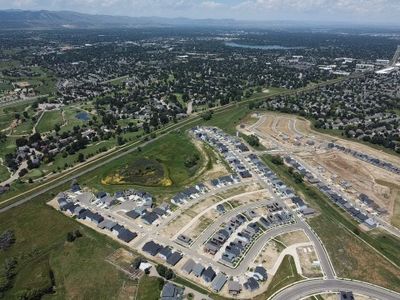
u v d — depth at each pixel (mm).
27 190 184250
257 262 130125
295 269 126312
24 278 124125
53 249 138375
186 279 121500
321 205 171375
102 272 124875
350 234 148500
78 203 169500
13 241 144750
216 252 135375
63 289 119062
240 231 148000
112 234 146250
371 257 134375
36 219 157750
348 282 120875
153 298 113000
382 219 160375
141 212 160375
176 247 138125
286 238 144000
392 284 120562
